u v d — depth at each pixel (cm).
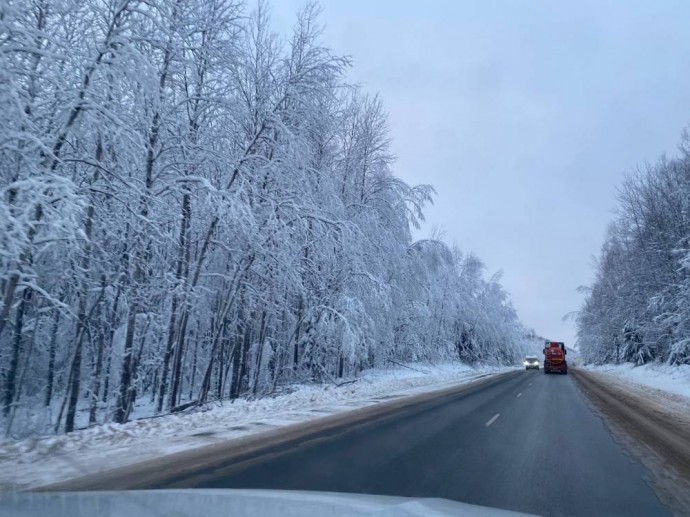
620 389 3294
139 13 1606
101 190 1555
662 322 4244
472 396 2528
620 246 5788
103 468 868
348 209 2842
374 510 545
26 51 1292
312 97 2203
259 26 2231
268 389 2630
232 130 2064
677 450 1225
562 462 1071
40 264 1659
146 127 1712
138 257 1784
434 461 1028
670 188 4216
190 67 1752
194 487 750
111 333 2105
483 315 6112
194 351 2644
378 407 1906
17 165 1351
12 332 1883
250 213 1822
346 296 2611
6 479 784
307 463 952
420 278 3266
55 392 2323
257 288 2248
